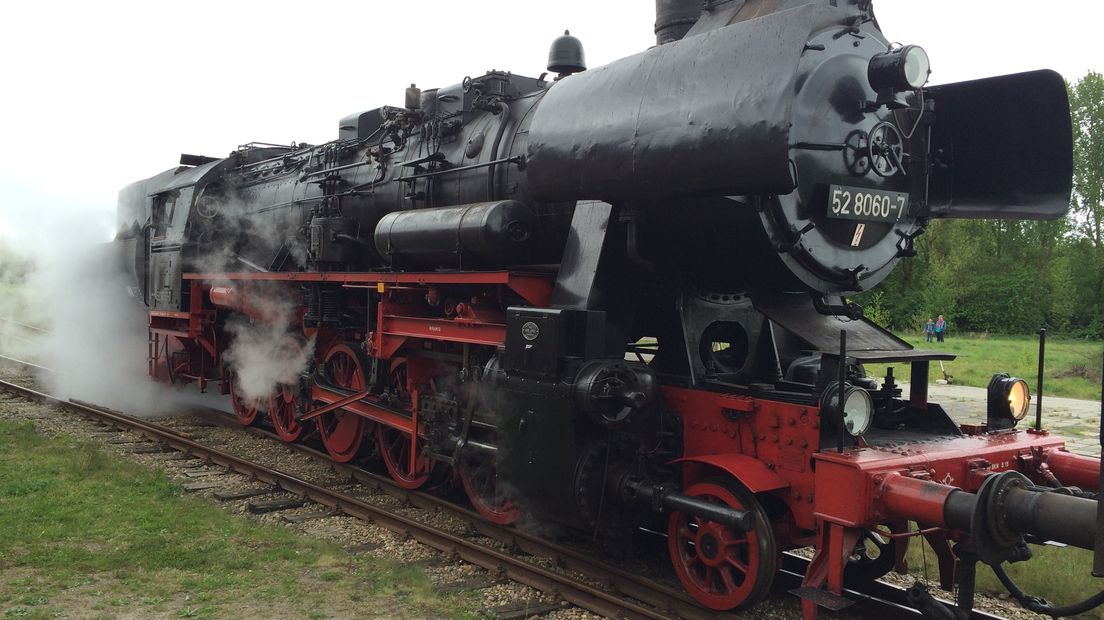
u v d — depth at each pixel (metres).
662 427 5.74
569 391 5.37
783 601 5.53
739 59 4.44
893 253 5.75
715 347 8.43
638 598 5.47
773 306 5.57
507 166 7.00
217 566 5.78
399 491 7.95
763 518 4.96
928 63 5.11
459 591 5.52
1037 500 3.96
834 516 4.55
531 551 6.35
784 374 5.93
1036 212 5.89
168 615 4.95
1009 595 5.77
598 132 5.17
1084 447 11.56
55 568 5.61
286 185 10.93
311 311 9.30
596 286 5.72
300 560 6.00
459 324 6.91
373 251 9.05
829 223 5.22
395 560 6.12
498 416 6.04
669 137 4.65
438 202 7.86
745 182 4.27
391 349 7.91
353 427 8.97
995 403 5.70
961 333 36.78
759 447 5.18
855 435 4.80
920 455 4.77
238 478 8.51
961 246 36.75
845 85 5.20
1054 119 5.64
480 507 7.05
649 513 5.97
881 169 5.41
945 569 5.60
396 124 8.40
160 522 6.69
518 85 7.87
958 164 6.17
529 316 5.75
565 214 6.46
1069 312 36.06
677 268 5.90
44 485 7.66
